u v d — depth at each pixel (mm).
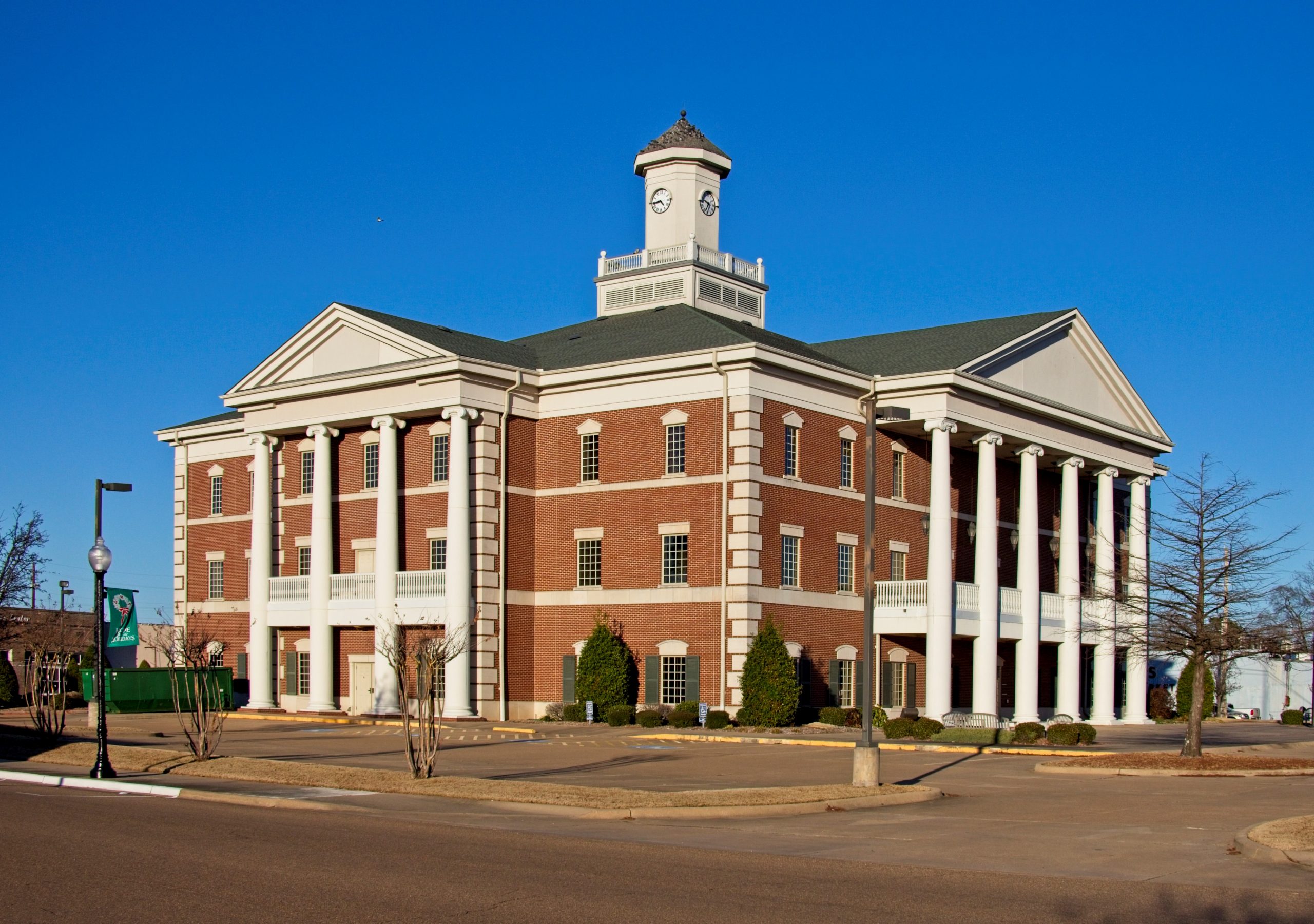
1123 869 19984
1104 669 64625
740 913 16062
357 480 59031
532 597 55906
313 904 16328
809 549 53469
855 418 56250
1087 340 64312
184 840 21656
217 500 71188
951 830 24391
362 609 56781
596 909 16219
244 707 60969
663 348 55094
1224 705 79875
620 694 52188
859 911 16359
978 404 56719
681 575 52438
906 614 55281
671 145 67188
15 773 33656
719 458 51844
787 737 45656
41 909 16062
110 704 61438
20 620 70188
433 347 54281
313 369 59469
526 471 56156
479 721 52812
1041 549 67062
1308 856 20266
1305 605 79500
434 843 21719
